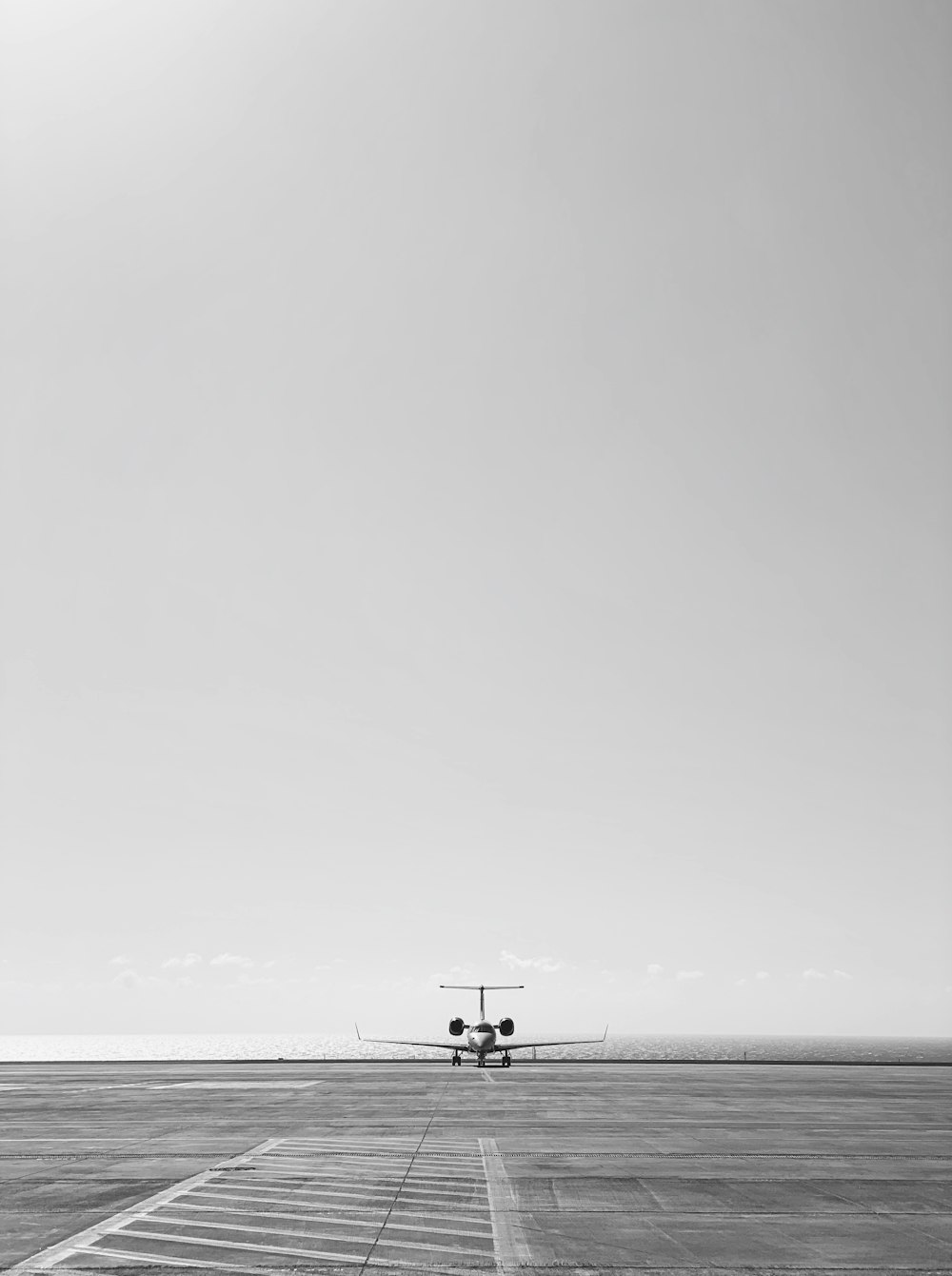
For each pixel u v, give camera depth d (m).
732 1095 42.75
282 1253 13.35
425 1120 31.39
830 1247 13.80
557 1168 21.03
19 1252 13.44
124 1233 14.57
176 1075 63.34
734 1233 14.69
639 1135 27.20
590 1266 12.73
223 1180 19.45
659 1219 15.69
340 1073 65.12
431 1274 12.32
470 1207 16.55
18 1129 28.83
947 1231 14.91
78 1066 82.31
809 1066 77.19
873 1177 20.11
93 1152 23.66
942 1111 35.16
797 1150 24.25
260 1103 38.50
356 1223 15.27
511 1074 62.88
